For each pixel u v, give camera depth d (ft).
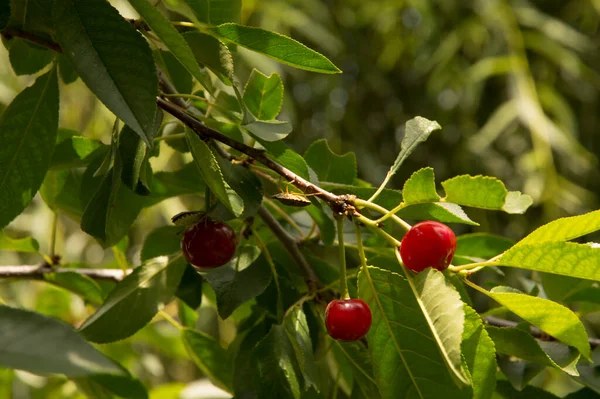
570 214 5.26
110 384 2.28
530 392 2.19
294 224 2.31
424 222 1.97
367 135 6.19
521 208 1.93
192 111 2.19
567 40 5.54
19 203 2.11
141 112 1.89
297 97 5.99
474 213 5.31
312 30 5.36
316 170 2.31
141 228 4.53
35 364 1.67
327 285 2.19
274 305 2.19
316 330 2.15
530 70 5.94
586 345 1.97
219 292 2.11
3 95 4.00
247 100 2.20
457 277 1.99
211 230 2.04
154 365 3.41
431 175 1.94
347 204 2.00
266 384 2.05
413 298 1.96
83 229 2.06
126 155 2.00
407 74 6.34
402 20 5.98
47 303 2.70
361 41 6.31
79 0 1.91
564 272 1.94
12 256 4.41
